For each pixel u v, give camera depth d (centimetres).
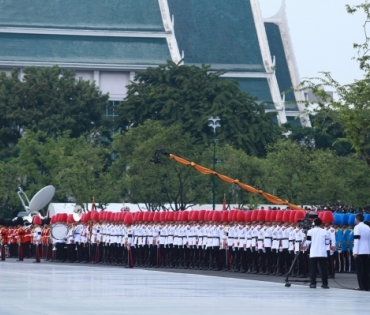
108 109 17088
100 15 19550
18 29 19012
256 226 5969
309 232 4725
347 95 6506
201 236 6506
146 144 10919
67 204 10894
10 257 8881
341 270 6331
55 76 15650
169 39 19538
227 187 10775
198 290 4409
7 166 13075
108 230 7325
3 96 15162
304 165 10125
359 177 9900
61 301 3731
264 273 5944
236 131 13150
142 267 6900
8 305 3550
